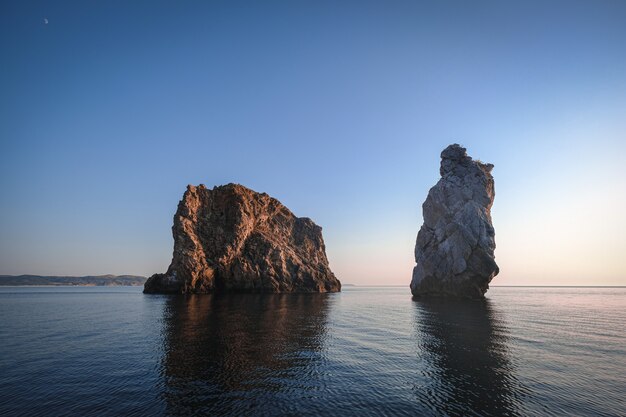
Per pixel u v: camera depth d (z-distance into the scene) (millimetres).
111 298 92438
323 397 17344
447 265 87250
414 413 15523
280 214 141125
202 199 109750
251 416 15062
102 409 15703
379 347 28688
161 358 24359
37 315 50031
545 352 26922
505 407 16281
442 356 25641
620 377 20672
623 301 93125
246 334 33656
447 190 93250
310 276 124562
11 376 20281
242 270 104438
